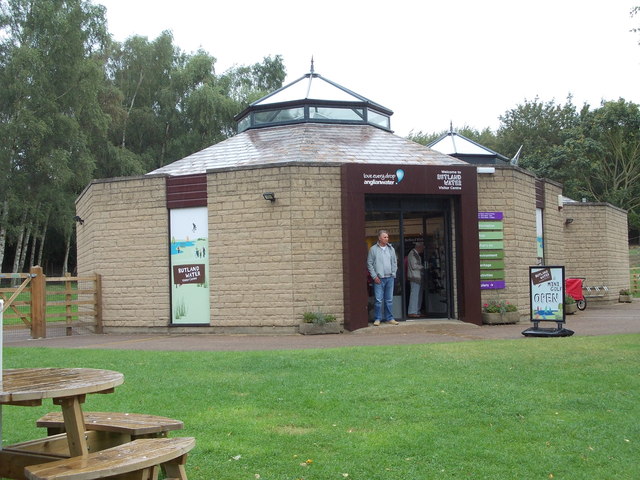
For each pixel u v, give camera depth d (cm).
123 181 1789
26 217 4106
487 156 2553
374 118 2112
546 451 595
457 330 1574
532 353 1038
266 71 6006
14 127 3691
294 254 1600
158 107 5278
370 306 1705
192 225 1711
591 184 5581
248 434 644
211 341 1460
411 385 824
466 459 574
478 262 1698
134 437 556
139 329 1755
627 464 567
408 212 1730
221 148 1967
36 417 742
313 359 1024
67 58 3931
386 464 562
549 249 2178
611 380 852
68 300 1759
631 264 5156
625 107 5375
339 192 1631
